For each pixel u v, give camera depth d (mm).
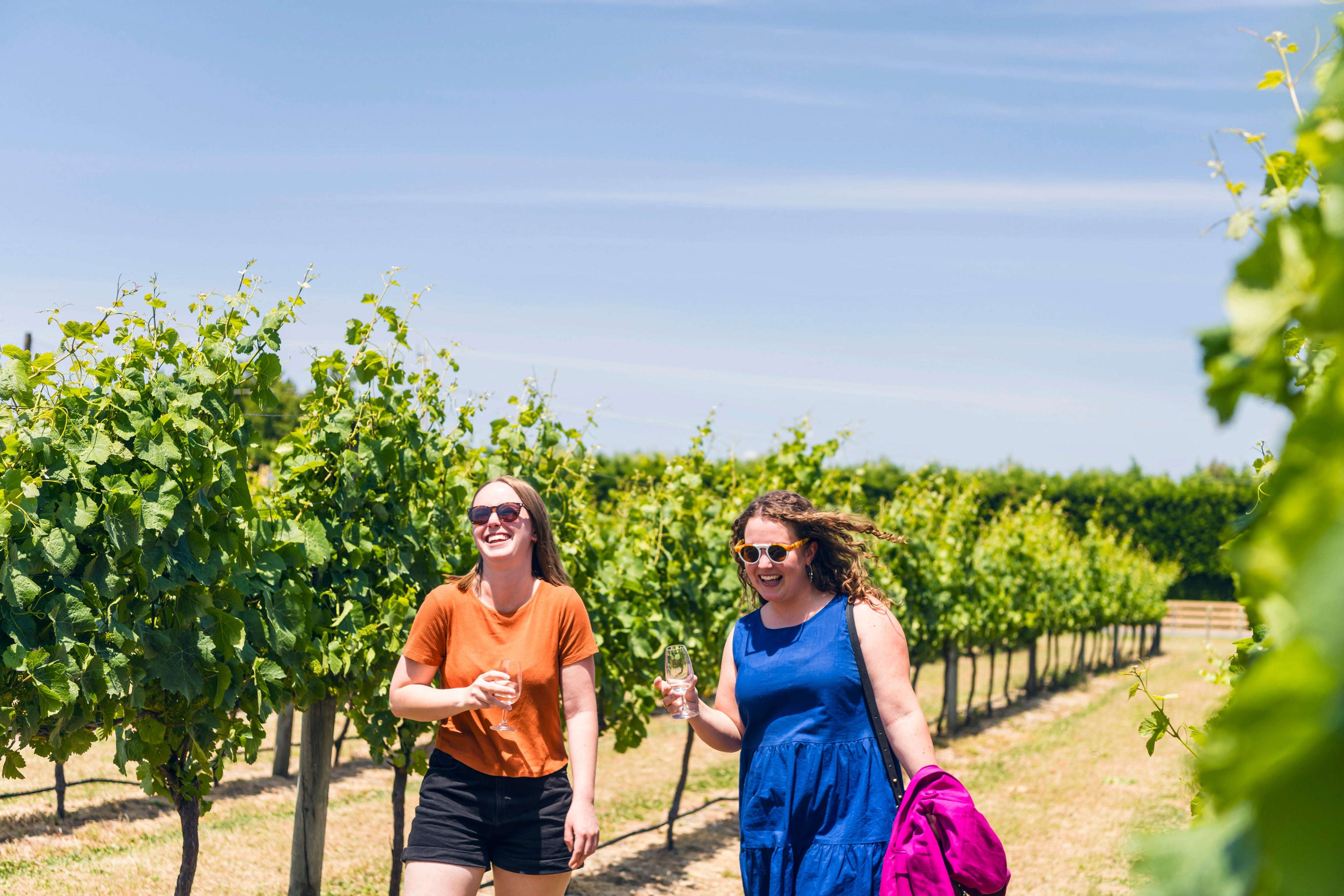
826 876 2637
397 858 5078
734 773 9633
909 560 11078
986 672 19969
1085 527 28031
